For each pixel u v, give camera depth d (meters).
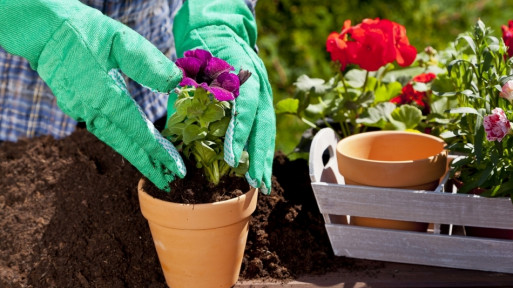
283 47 3.72
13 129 2.30
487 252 1.73
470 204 1.68
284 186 2.02
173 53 2.44
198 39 1.82
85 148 2.13
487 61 1.68
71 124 2.28
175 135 1.66
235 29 1.91
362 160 1.72
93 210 1.88
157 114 2.38
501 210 1.66
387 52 2.01
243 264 1.81
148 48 1.49
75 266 1.75
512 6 3.94
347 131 2.21
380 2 3.81
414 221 1.75
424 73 2.27
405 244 1.78
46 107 2.30
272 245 1.84
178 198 1.59
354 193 1.75
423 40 3.76
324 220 1.89
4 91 2.29
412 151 1.89
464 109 1.65
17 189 2.00
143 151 1.54
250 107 1.62
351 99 2.24
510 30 1.89
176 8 2.37
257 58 1.83
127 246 1.81
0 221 1.89
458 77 1.87
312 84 2.17
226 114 1.59
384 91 2.22
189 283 1.67
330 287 1.74
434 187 1.79
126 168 2.01
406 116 2.09
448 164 1.92
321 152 1.86
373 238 1.80
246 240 1.79
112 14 2.15
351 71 2.29
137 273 1.76
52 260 1.77
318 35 3.73
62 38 1.45
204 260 1.63
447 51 2.28
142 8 2.18
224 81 1.52
